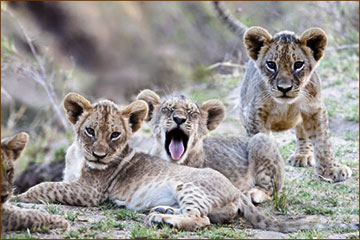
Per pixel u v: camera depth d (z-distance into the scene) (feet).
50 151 65.31
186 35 98.37
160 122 39.34
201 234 30.35
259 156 40.55
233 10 84.02
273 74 43.14
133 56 98.07
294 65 42.86
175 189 33.86
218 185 33.45
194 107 39.65
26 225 29.53
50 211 32.91
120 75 94.94
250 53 44.70
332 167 45.29
